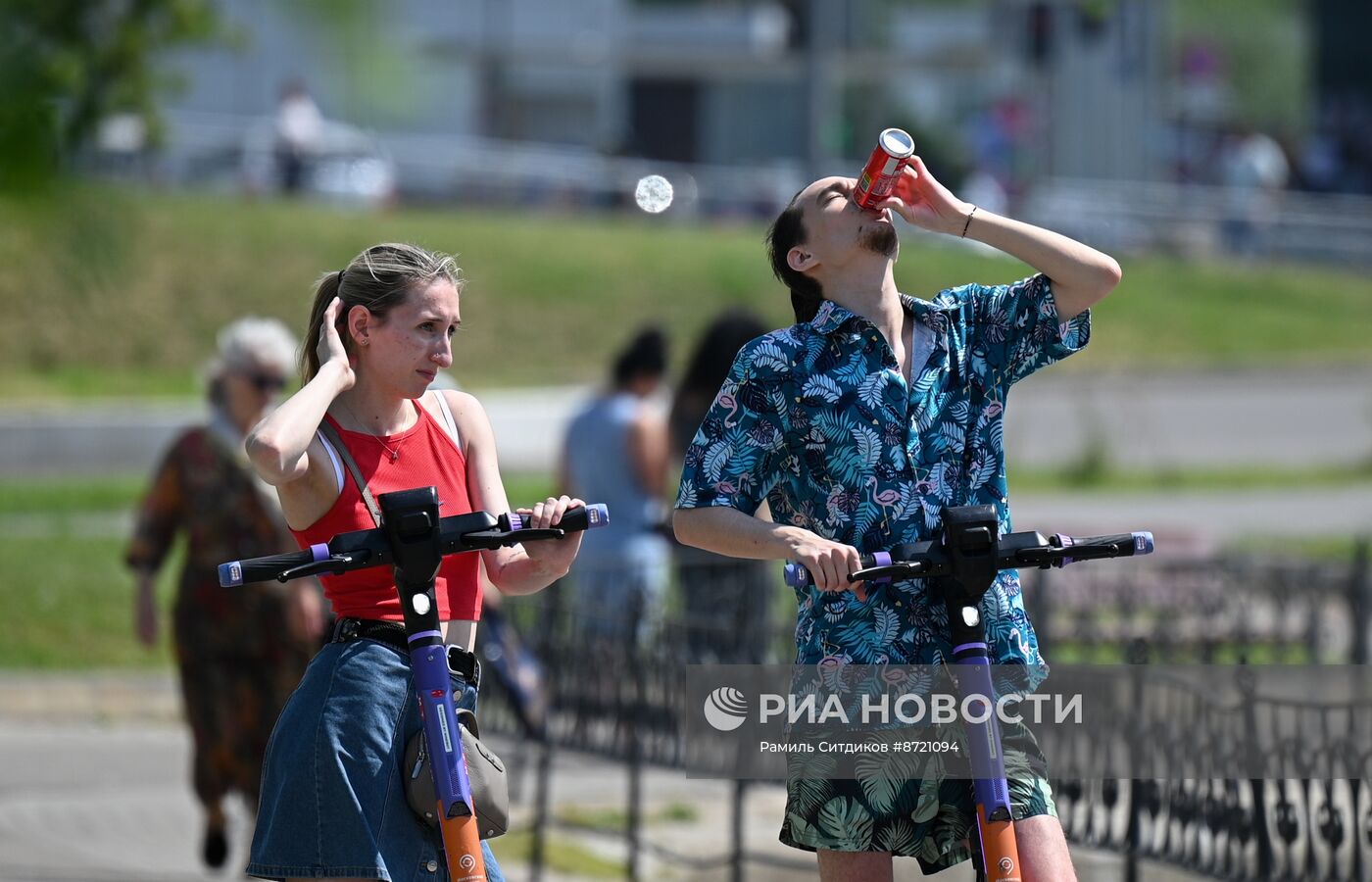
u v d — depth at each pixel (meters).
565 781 22.61
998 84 102.19
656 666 17.80
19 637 27.61
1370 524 40.19
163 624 28.59
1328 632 26.52
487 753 10.06
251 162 66.69
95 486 40.47
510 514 9.72
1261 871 13.52
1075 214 82.25
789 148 101.75
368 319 10.11
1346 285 77.25
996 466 10.30
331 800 9.71
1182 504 44.06
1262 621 27.81
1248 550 34.56
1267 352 65.31
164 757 23.81
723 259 64.94
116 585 29.77
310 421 9.66
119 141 12.64
